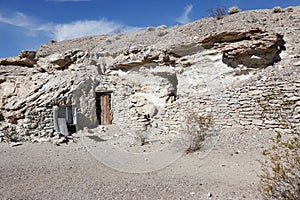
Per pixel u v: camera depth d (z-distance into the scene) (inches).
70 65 521.7
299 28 394.3
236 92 333.1
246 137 293.7
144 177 218.4
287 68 335.3
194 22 516.7
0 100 524.7
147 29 579.5
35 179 216.8
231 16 474.9
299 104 275.7
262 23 418.0
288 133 272.1
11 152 324.2
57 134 410.0
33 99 424.8
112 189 187.9
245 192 168.2
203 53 398.0
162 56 435.2
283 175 133.8
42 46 687.1
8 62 593.3
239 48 361.4
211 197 164.6
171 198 166.9
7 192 185.9
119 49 501.4
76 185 198.8
